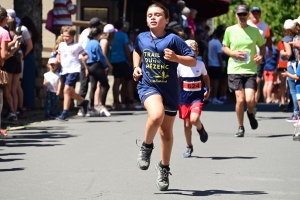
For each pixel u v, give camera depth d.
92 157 19.73
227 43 24.16
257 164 18.83
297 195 15.09
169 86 14.85
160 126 15.07
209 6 47.69
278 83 45.59
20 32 27.62
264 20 57.19
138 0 45.19
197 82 19.78
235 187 15.86
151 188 15.66
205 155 20.33
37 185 15.91
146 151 14.84
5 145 21.81
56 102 29.75
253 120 24.47
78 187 15.70
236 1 57.84
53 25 34.69
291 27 28.02
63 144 22.12
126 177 16.89
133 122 28.84
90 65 31.28
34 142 22.48
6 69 26.97
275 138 24.09
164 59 14.76
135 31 37.75
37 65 33.50
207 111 34.50
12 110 27.50
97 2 48.12
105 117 30.97
